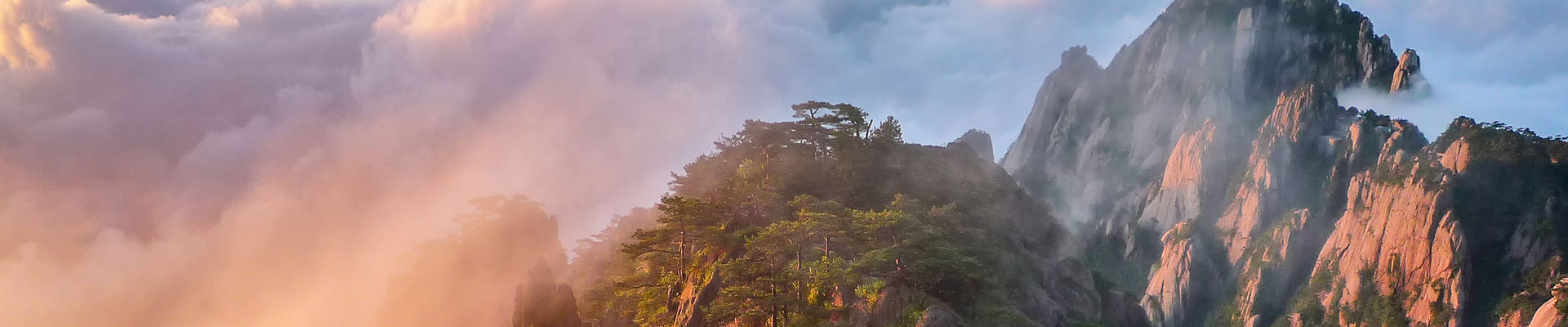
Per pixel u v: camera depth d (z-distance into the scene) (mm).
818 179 140000
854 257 111875
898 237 113500
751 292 101812
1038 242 162875
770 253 108188
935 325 100438
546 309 123625
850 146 152000
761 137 153625
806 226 108625
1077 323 127500
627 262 154625
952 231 118625
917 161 156875
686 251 130250
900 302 104562
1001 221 147375
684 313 117750
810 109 155250
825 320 103750
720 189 138250
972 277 112812
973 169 171625
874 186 143250
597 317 147125
